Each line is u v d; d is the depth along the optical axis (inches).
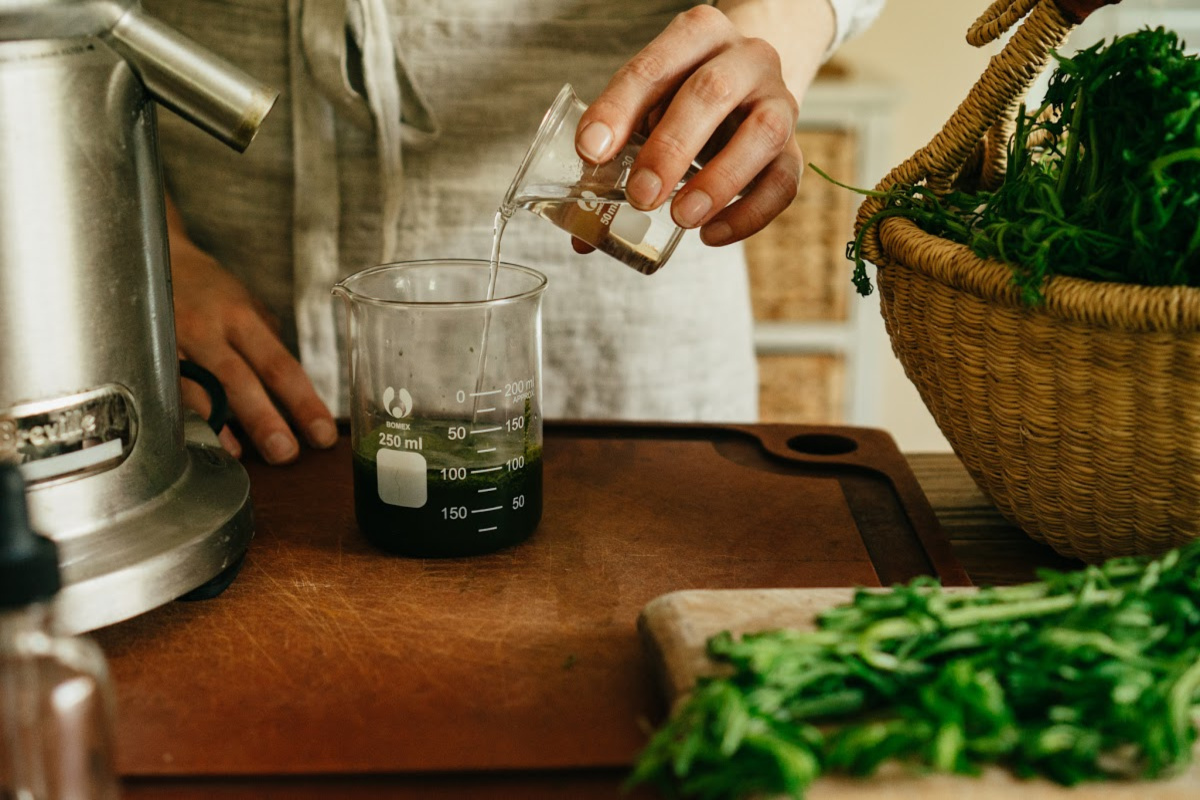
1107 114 23.5
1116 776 19.6
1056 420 24.0
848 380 58.6
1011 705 20.2
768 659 20.0
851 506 27.8
